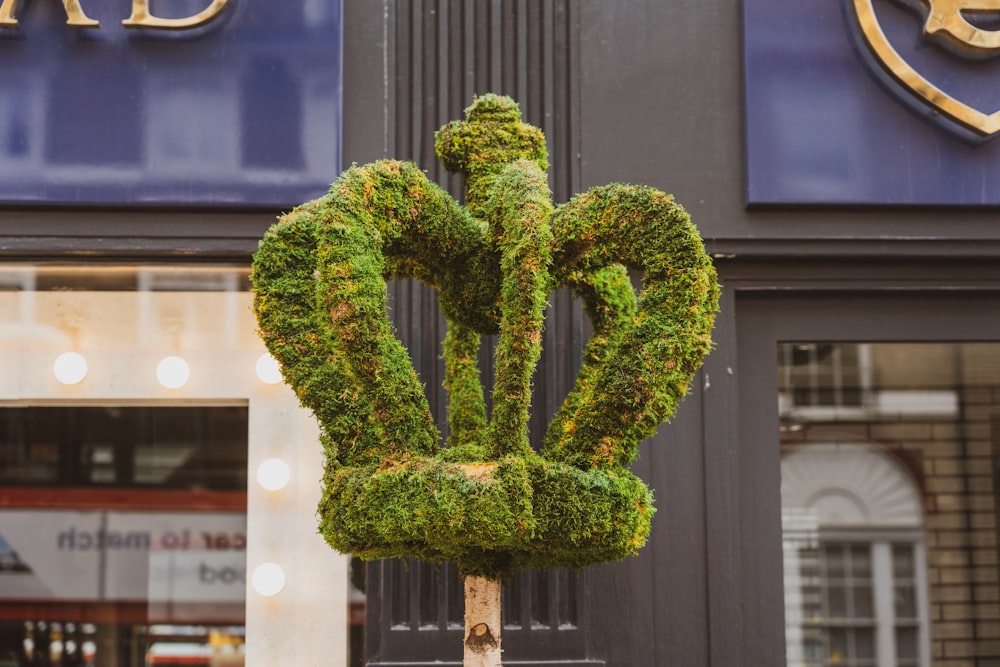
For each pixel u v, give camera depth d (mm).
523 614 3252
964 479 3672
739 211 3434
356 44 3434
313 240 2254
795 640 3645
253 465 3457
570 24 3496
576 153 3445
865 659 3660
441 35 3471
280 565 3404
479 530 1977
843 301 3562
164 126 3283
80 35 3293
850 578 3637
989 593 3658
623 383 2086
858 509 3650
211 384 3488
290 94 3314
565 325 3367
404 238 2238
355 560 3402
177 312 3514
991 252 3439
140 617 4160
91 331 3498
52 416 3834
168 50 3309
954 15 3395
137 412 3758
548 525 2010
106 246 3283
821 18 3453
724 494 3359
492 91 3459
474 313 2330
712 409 3398
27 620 4176
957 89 3422
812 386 3645
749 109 3418
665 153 3455
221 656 4117
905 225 3434
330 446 2182
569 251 2221
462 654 3238
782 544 3500
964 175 3406
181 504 3953
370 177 2148
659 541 3326
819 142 3410
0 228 3271
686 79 3490
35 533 4125
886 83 3422
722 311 3459
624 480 2117
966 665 3658
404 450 2088
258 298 2242
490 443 2080
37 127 3262
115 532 4109
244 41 3324
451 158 2463
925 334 3557
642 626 3283
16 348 3479
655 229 2135
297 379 2184
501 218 2156
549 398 3326
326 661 3359
